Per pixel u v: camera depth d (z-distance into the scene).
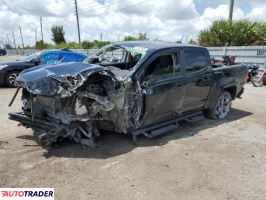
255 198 3.88
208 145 5.64
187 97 6.26
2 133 5.98
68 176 4.27
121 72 5.34
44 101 5.03
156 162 4.80
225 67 7.34
